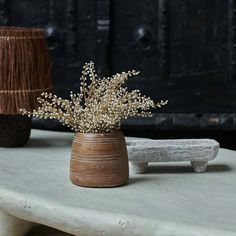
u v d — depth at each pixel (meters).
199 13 3.55
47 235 2.65
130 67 3.61
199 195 2.21
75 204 2.12
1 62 2.68
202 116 3.58
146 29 3.57
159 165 2.53
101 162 2.26
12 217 2.38
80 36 3.62
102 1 3.57
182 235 1.95
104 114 2.26
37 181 2.35
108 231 2.04
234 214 2.04
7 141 2.80
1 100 2.69
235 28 3.53
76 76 3.65
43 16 3.63
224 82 3.58
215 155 2.43
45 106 2.37
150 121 3.59
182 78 3.60
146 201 2.15
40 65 2.73
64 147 2.85
